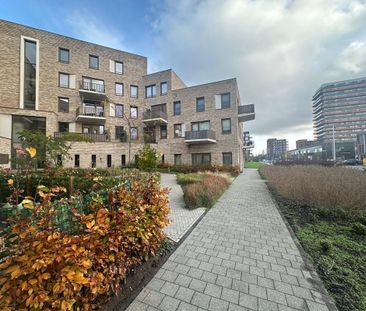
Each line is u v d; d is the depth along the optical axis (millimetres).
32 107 17531
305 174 9531
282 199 7363
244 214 5711
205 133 18906
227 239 3996
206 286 2562
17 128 13445
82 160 17969
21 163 4617
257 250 3516
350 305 2199
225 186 10078
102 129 21438
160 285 2580
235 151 19016
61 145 9203
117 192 2807
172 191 9125
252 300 2316
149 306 2217
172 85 22547
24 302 1489
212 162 19875
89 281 1779
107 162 19484
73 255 1645
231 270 2916
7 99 16375
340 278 2668
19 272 1418
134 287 2523
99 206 2391
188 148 21016
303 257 3242
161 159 22141
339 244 3635
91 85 20750
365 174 8953
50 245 1604
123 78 22922
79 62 20391
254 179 14352
